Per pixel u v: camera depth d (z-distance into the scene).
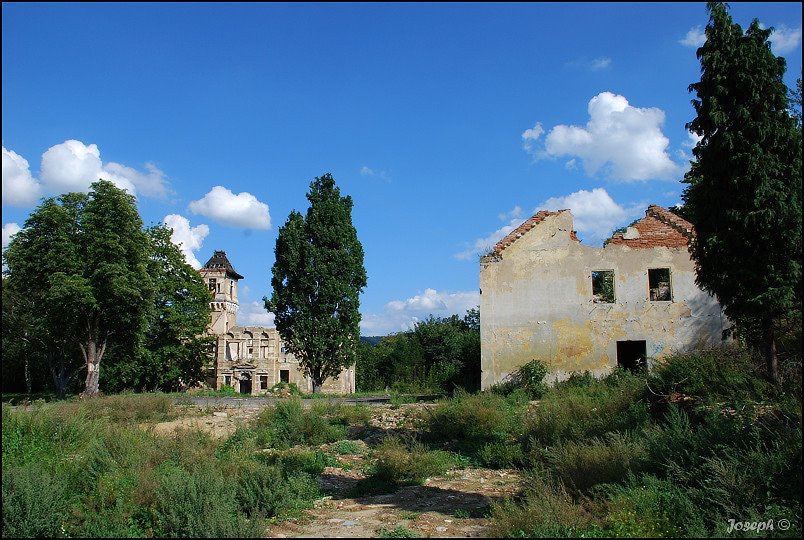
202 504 8.93
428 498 11.88
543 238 28.08
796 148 13.27
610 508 8.54
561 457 11.34
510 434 17.95
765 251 13.23
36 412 13.65
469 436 18.36
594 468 10.40
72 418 13.95
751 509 7.66
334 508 11.16
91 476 10.47
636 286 26.91
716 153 13.84
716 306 26.14
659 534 7.52
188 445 14.04
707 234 14.20
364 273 48.62
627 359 28.69
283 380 69.06
